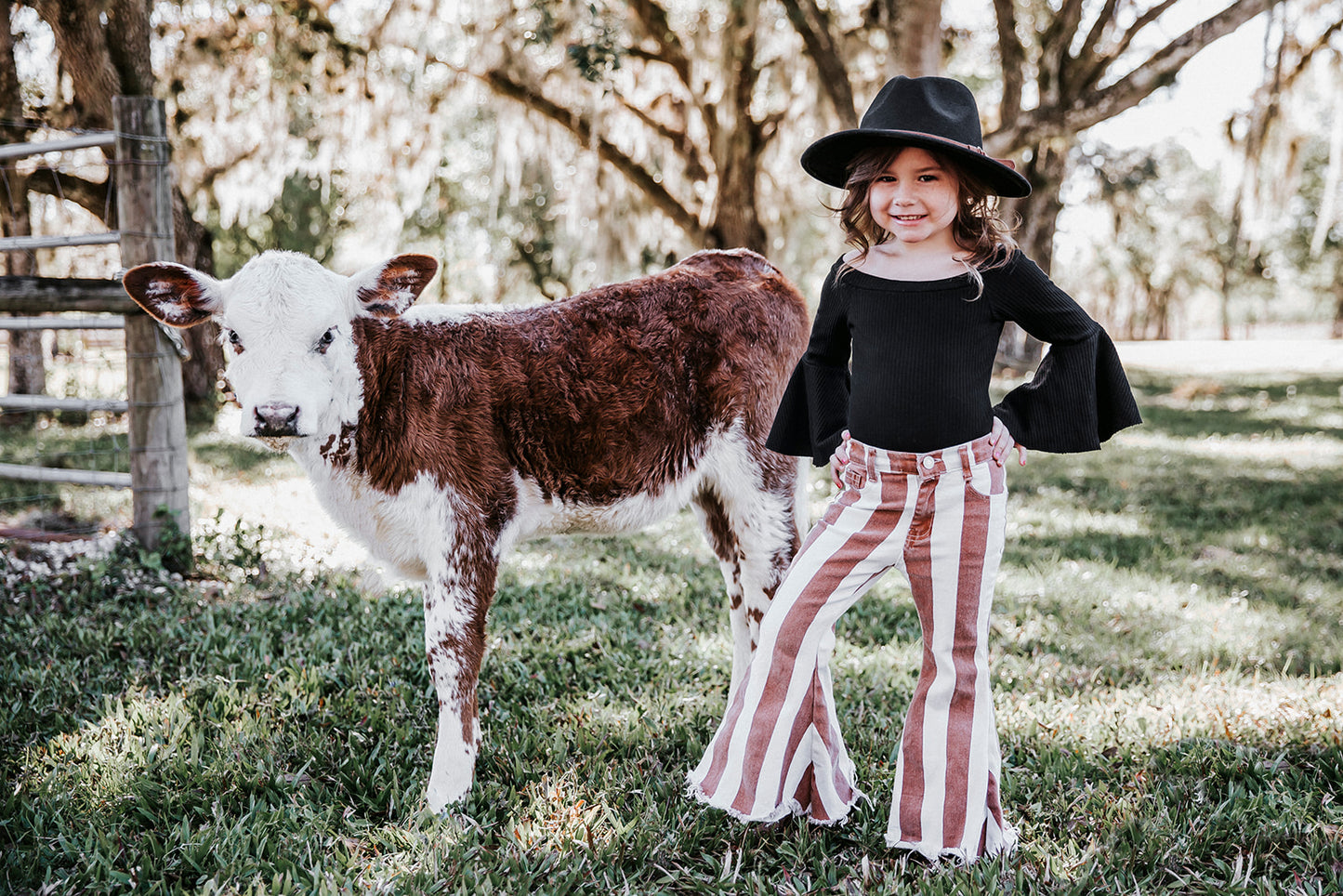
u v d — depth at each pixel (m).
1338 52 10.39
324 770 2.90
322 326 2.70
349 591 4.55
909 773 2.40
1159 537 6.19
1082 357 2.21
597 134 10.42
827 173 2.47
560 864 2.39
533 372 2.93
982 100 15.27
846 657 3.90
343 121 11.70
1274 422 12.78
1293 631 4.23
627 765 2.93
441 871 2.36
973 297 2.22
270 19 11.13
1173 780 2.86
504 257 17.08
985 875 2.30
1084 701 3.51
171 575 4.89
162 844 2.52
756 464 3.13
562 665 3.74
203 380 11.52
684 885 2.37
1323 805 2.67
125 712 3.22
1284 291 48.00
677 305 3.13
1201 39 9.82
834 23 11.69
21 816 2.59
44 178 9.41
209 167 11.90
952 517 2.27
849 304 2.36
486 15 10.24
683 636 4.13
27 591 4.55
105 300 4.82
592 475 3.00
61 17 8.01
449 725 2.76
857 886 2.34
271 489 7.22
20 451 7.98
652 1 11.59
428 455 2.81
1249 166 10.87
